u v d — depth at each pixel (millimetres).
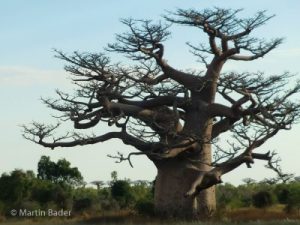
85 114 31938
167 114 31844
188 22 31062
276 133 30469
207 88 31984
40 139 32031
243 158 30156
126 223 28656
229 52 31250
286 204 39469
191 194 29969
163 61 32188
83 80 31672
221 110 31438
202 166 31438
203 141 30719
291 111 30703
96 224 28922
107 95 31406
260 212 34219
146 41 31547
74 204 43438
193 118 31969
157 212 31547
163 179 31625
